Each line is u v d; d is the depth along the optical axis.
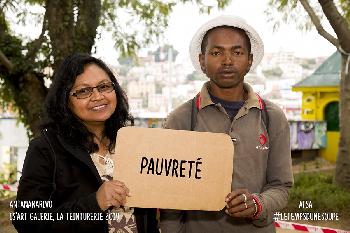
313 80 17.55
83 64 2.02
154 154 2.00
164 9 9.92
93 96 2.01
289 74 69.44
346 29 7.50
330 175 10.70
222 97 2.24
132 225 2.07
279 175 2.20
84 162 1.94
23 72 8.52
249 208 1.96
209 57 2.18
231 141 2.04
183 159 2.01
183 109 2.28
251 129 2.18
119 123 2.17
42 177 1.89
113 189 1.84
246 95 2.28
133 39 10.34
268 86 57.38
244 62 2.19
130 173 1.98
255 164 2.17
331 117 17.47
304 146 16.39
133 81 63.31
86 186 1.94
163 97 57.44
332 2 7.30
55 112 1.97
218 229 2.21
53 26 8.38
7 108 10.08
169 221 2.24
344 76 9.09
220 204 2.02
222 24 2.17
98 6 8.67
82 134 1.98
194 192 2.01
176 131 2.02
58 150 1.93
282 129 2.22
